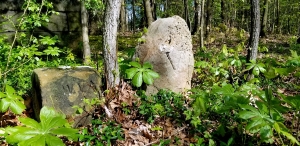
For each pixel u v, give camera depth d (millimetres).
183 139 3084
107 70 3789
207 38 11234
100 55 7117
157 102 3863
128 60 4648
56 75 3195
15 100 2342
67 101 3174
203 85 4590
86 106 3291
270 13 29344
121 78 4168
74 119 3189
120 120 3387
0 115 3242
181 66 4363
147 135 3117
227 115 3375
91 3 6047
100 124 3273
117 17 3711
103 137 2959
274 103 2072
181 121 3451
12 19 6066
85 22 5699
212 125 3309
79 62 6043
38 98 3168
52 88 3100
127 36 14711
